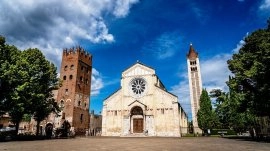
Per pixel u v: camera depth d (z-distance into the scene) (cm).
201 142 3030
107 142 3031
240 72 3152
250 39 3170
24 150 1825
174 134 5278
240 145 2397
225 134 7181
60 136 5138
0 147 2128
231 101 4409
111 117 5816
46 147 2162
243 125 5259
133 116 5731
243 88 3306
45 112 4269
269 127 4528
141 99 5759
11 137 3638
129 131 5541
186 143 2817
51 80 4450
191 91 9650
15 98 3259
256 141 3150
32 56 4097
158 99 5638
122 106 5825
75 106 6450
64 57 7088
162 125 5422
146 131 5412
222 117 5591
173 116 5403
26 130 6375
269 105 2983
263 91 2888
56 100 6588
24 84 3425
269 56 2652
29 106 3694
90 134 6750
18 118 3769
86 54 7494
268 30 3088
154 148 2088
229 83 3428
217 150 1861
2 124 6831
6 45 3444
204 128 7075
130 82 5975
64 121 6259
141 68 6028
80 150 1866
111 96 5984
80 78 6962
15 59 3656
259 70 2773
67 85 6688
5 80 3225
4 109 3331
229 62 3372
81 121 6638
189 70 10000
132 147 2200
